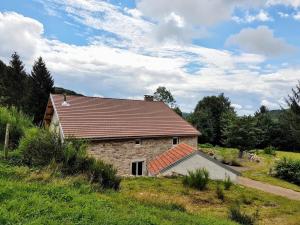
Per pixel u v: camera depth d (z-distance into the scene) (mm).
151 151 28938
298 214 16562
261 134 51531
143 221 7930
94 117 27922
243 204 17531
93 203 8312
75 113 27312
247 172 34219
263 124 61375
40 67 60781
